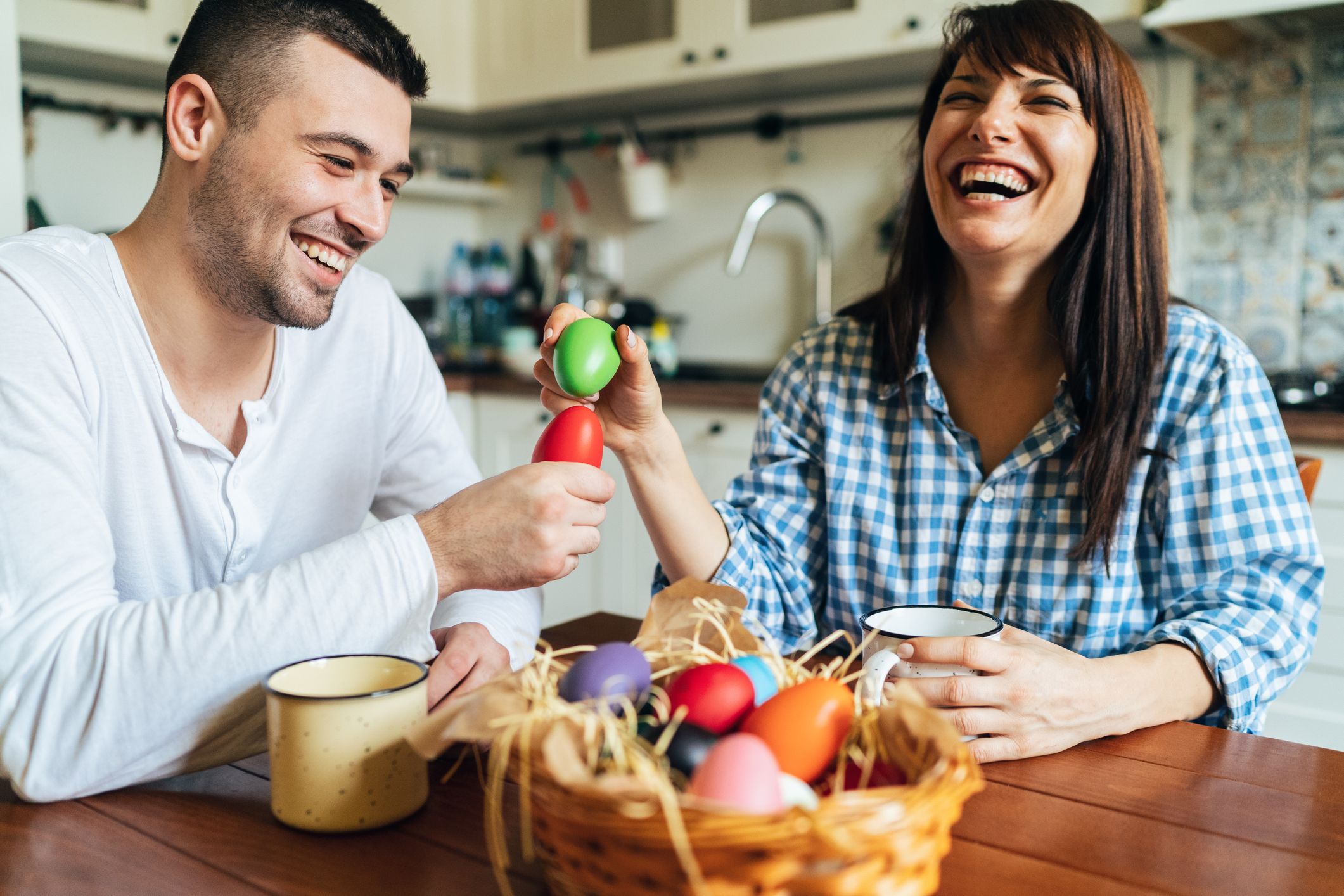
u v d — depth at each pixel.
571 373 0.88
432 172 3.29
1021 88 1.09
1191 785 0.75
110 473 0.98
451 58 3.08
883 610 0.87
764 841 0.47
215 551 1.08
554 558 0.77
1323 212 2.23
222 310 1.01
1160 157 1.11
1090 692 0.82
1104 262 1.09
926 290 1.22
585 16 2.88
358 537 0.77
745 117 3.03
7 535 0.77
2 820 0.68
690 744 0.58
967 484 1.20
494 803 0.58
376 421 1.23
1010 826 0.68
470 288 3.36
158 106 2.75
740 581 1.16
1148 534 1.14
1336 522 1.81
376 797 0.66
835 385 1.28
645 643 0.74
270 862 0.62
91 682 0.72
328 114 0.92
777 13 2.55
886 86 2.78
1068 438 1.14
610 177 3.30
